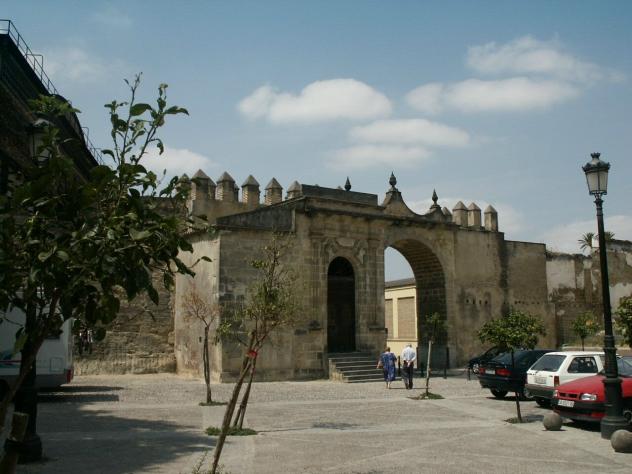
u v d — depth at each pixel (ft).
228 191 104.83
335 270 98.89
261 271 87.81
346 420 51.70
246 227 87.81
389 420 51.88
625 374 53.01
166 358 96.78
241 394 69.67
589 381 49.21
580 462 35.55
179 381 85.15
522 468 33.91
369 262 100.32
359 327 97.60
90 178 15.38
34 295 14.69
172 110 16.84
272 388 77.36
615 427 42.80
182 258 96.63
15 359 60.80
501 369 65.87
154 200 16.46
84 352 92.12
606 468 33.99
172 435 43.29
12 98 61.98
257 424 49.11
